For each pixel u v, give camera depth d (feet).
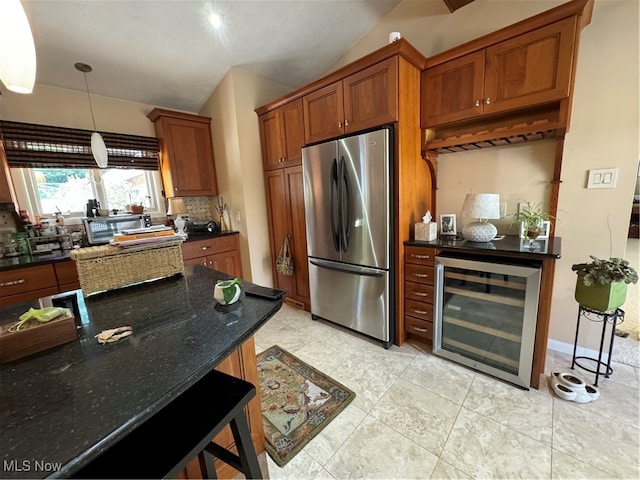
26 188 8.31
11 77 2.63
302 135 8.47
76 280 7.60
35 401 1.93
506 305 5.68
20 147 7.76
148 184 10.63
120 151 9.50
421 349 7.13
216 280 4.56
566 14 4.89
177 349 2.53
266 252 10.56
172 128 9.79
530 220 5.87
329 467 4.17
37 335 2.55
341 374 6.27
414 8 7.57
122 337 2.77
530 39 5.31
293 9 7.25
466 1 6.65
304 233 9.24
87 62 7.64
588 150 5.77
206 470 3.23
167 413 2.53
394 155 6.49
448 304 6.46
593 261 5.24
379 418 4.99
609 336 6.11
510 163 6.73
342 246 7.63
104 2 6.05
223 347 2.54
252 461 2.88
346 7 7.55
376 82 6.44
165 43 7.50
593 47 5.48
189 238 9.43
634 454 4.05
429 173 7.72
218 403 2.64
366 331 7.57
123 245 4.17
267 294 3.68
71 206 9.08
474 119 6.71
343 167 7.18
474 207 6.04
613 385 5.35
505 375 5.69
